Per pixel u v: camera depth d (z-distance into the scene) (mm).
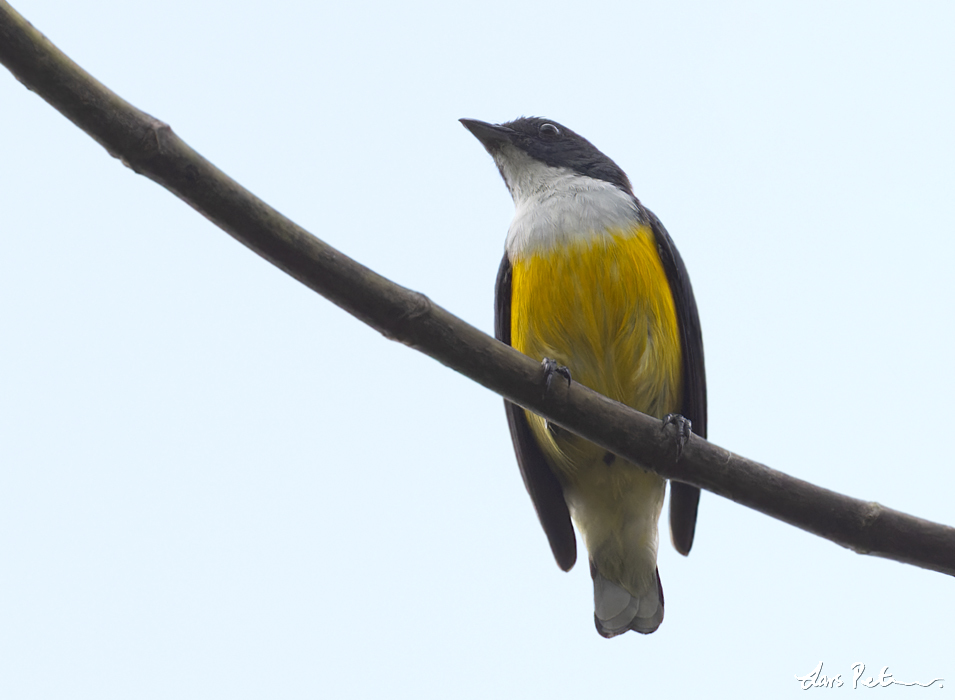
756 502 8133
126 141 6117
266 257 6719
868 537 7930
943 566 7898
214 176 6355
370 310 7055
